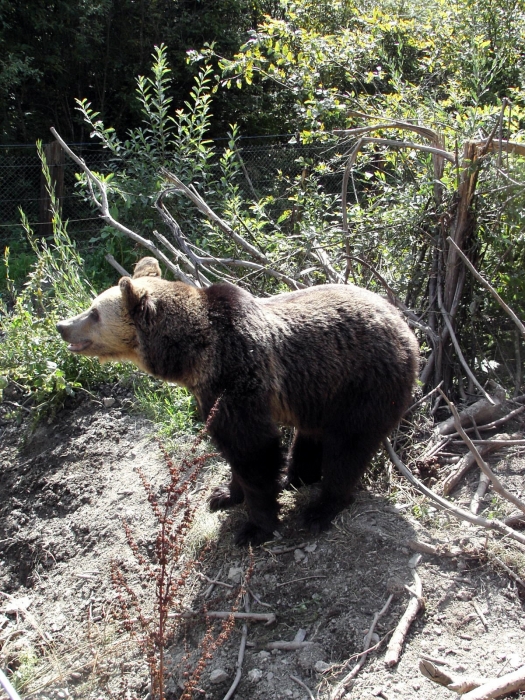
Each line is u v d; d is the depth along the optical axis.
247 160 10.91
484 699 2.64
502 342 5.47
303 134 6.40
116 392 5.84
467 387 5.29
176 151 8.27
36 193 11.64
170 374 3.92
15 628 4.25
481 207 5.15
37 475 5.30
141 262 4.42
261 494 3.91
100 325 4.05
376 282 5.84
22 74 12.47
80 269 7.88
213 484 4.65
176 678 3.46
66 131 13.88
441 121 5.84
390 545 3.71
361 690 3.05
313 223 6.02
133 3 12.98
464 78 7.42
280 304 4.05
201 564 4.04
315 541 3.90
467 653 3.13
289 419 4.05
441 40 8.40
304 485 4.50
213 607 3.75
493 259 5.36
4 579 4.71
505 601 3.38
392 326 4.02
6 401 6.06
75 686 3.68
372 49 7.46
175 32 13.38
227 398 3.71
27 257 9.59
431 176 5.65
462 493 4.21
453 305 5.16
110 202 8.68
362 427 3.92
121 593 4.12
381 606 3.42
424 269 5.67
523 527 3.82
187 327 3.83
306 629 3.46
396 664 3.12
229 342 3.76
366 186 9.17
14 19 12.23
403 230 5.57
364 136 5.76
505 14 8.31
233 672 3.38
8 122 12.75
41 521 4.98
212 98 13.19
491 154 5.15
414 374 4.08
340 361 3.87
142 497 4.73
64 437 5.55
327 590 3.60
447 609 3.36
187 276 5.81
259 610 3.64
